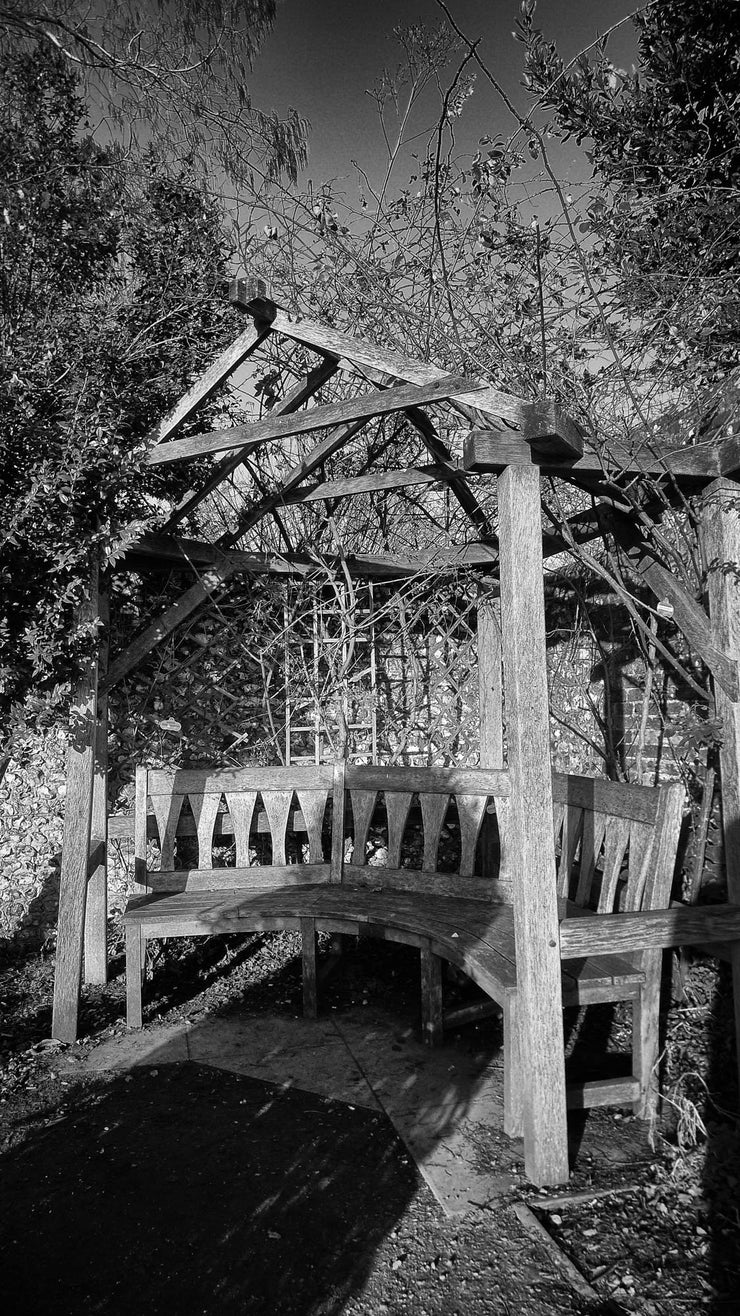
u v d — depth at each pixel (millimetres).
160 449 3709
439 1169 2598
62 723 3791
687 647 4098
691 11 3594
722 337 3414
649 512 3395
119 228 4781
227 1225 2359
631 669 4641
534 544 2611
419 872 4203
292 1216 2393
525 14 3258
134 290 4773
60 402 3953
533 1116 2488
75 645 3783
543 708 2578
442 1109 2998
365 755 5703
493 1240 2252
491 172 3443
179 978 4508
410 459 5277
